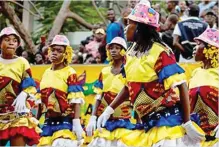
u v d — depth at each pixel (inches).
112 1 943.7
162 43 313.3
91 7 971.3
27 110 351.9
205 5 662.5
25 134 349.1
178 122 307.3
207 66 366.0
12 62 356.5
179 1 695.1
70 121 429.7
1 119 352.8
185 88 304.5
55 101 427.2
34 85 357.1
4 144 360.2
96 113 444.8
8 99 354.6
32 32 928.9
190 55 540.7
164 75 302.4
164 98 307.3
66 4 802.2
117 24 542.3
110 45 443.8
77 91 426.0
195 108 362.9
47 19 930.1
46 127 429.7
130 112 429.7
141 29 315.3
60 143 419.5
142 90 310.7
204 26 543.2
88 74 533.0
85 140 464.4
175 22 571.8
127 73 316.2
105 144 424.2
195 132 304.0
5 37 356.2
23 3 914.7
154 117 310.7
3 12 717.3
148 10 316.8
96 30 652.1
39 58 626.5
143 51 313.7
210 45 360.2
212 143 356.5
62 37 434.0
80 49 679.7
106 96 441.1
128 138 328.8
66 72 430.9
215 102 358.6
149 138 310.0
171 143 301.0
